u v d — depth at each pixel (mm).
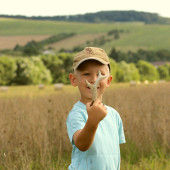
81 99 2115
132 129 5723
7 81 58969
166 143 5121
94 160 1949
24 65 58938
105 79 2055
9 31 189125
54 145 5219
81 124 1942
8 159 4297
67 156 4953
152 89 14477
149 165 4258
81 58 1996
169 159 4520
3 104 8383
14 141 4922
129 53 162000
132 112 6426
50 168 3814
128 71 73938
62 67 67812
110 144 2053
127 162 4484
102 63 1985
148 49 169875
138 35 194500
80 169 1954
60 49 164875
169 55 161000
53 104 7363
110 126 2137
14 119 5660
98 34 195500
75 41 181500
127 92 12711
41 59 66500
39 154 4613
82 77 2012
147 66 86188
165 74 93375
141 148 5055
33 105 7867
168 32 198000
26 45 158375
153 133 5625
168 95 9852
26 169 3615
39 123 5348
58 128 5477
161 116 6020
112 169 2027
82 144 1722
